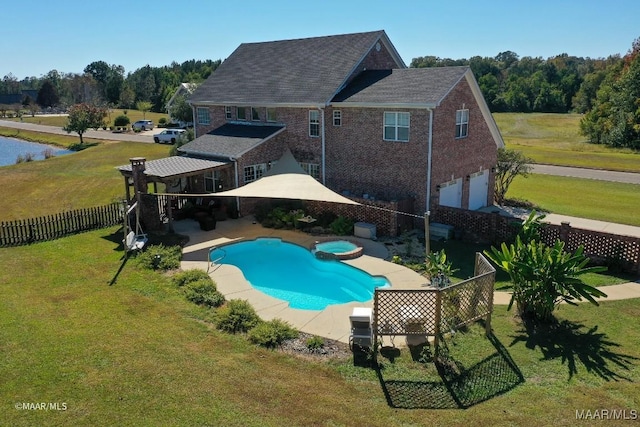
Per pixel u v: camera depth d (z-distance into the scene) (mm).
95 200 34406
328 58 33000
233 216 29344
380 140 27594
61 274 19891
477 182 31312
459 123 28016
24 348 13617
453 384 12148
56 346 13742
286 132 31766
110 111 130875
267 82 34031
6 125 107125
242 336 14648
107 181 41000
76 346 13750
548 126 101250
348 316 16188
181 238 25250
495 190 34250
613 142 73812
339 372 12688
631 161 54469
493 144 31984
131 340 14180
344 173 29719
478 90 28562
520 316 15828
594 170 49500
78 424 10406
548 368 12797
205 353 13508
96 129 83750
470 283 14016
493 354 13570
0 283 18844
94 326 15102
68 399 11266
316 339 14266
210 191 31812
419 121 25719
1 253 22609
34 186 39531
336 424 10539
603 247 20531
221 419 10617
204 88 37719
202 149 30625
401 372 12711
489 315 14633
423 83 27031
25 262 21359
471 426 10500
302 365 13016
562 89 133375
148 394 11477
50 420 10523
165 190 33531
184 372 12461
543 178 45125
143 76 164250
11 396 11352
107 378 12125
